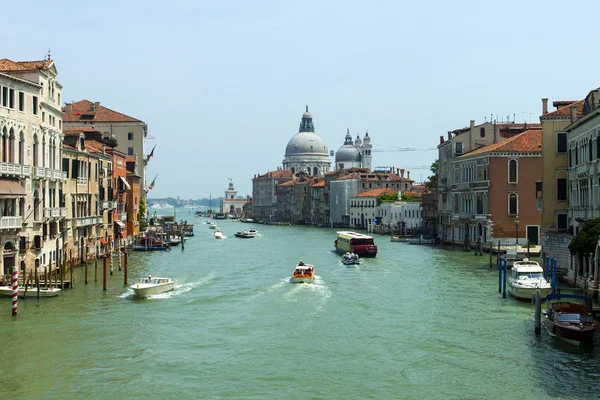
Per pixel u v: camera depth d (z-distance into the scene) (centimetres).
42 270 5072
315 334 3647
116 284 5225
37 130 4966
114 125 10800
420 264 6888
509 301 4522
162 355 3228
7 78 4559
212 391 2738
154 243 9031
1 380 2853
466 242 8269
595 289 3759
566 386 2744
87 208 6456
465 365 3044
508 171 7619
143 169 10981
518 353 3203
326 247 9944
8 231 4494
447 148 9588
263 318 4059
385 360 3145
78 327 3759
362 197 15900
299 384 2820
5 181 4516
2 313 4069
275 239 12281
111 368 3025
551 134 5725
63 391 2730
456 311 4197
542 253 5578
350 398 2656
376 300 4641
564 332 3275
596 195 4497
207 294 4919
